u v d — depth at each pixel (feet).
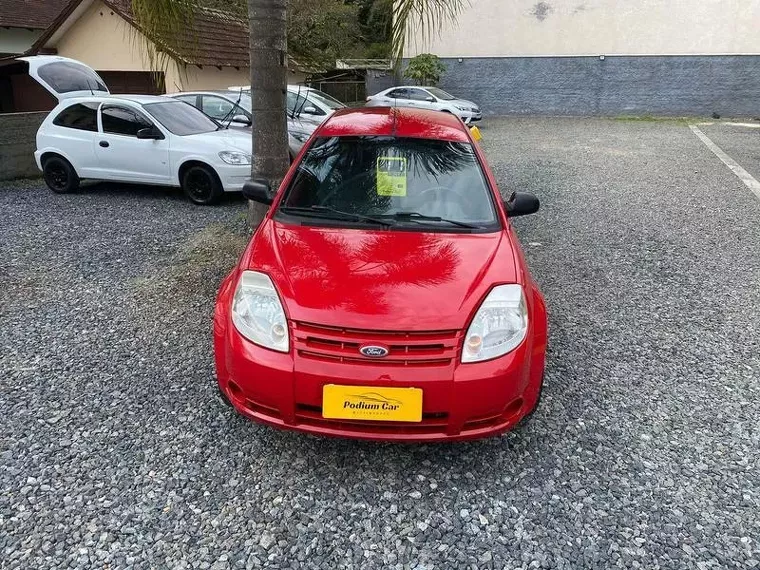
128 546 7.55
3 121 31.83
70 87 34.24
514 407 8.87
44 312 14.60
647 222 24.34
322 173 11.81
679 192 30.09
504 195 29.32
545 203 27.73
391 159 12.00
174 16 17.70
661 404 11.09
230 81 53.16
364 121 13.28
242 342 8.68
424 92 62.44
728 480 9.08
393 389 8.04
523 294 9.14
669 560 7.57
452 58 79.82
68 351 12.60
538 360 9.20
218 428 10.02
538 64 77.46
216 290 16.10
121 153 27.58
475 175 11.89
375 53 62.64
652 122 69.26
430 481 8.89
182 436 9.78
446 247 9.87
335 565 7.39
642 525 8.15
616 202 27.94
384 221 10.69
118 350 12.67
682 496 8.71
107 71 51.34
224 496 8.48
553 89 78.02
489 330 8.47
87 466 8.98
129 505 8.23
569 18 74.84
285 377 8.25
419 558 7.52
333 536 7.84
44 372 11.70
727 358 12.96
